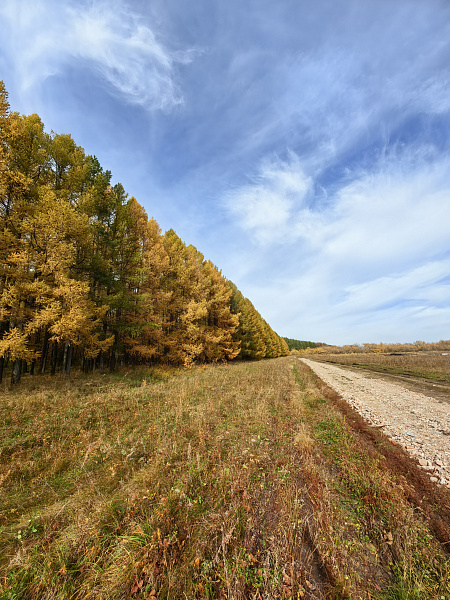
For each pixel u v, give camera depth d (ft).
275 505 13.01
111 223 48.98
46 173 38.34
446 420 26.45
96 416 24.13
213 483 14.51
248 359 122.62
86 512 12.10
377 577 9.46
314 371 79.82
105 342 41.73
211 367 69.62
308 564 9.72
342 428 23.94
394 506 12.76
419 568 9.56
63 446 18.76
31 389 32.04
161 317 62.90
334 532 11.18
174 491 13.10
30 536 10.81
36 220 31.42
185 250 69.82
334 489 14.74
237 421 24.53
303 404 32.65
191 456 17.24
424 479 15.38
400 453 19.07
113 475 15.15
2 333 35.65
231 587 8.30
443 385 46.91
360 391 43.55
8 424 21.16
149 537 10.05
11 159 32.45
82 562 9.31
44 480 14.90
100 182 44.47
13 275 31.83
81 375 43.98
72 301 35.06
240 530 11.00
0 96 30.19
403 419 27.27
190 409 27.32
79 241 38.45
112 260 48.37
